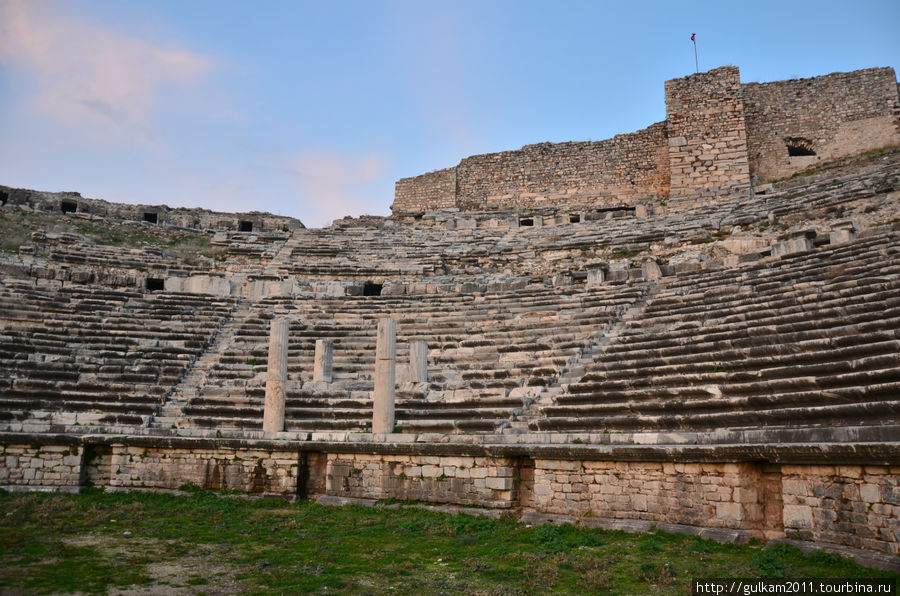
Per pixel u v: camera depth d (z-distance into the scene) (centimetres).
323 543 1392
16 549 1282
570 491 1588
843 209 2789
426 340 2595
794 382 1474
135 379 2439
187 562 1216
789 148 3909
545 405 1931
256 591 1027
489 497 1714
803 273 2164
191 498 1953
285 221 4597
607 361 2041
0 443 2095
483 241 3856
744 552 1232
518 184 4425
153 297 3136
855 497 1160
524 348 2323
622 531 1434
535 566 1175
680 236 3136
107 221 4228
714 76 3888
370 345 2592
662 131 4144
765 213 3017
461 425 1908
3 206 4047
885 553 1100
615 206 4025
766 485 1337
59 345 2559
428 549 1338
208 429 2128
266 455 2016
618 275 2864
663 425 1581
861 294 1812
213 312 3044
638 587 1036
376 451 1881
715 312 2102
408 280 3484
